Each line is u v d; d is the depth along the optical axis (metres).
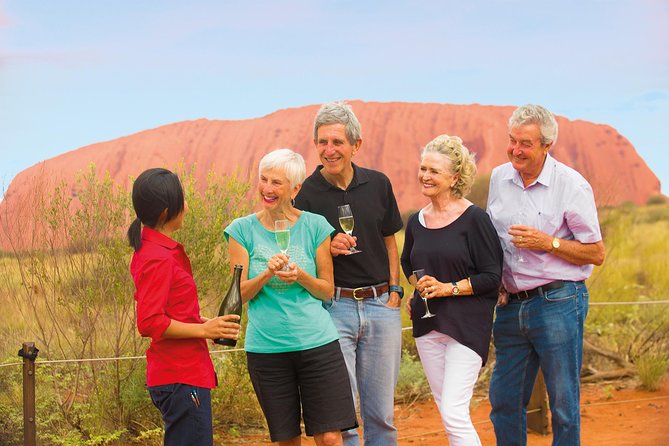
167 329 3.17
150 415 5.71
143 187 3.26
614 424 5.98
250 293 3.62
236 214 6.00
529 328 4.20
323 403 3.67
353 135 4.05
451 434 3.88
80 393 5.81
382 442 4.25
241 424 6.11
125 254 5.66
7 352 5.82
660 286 12.36
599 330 8.30
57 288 5.73
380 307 4.16
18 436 5.37
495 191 4.35
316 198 4.16
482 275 3.93
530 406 5.81
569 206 4.10
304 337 3.66
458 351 3.93
